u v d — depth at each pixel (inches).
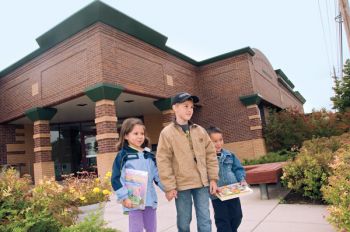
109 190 213.2
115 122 459.2
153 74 557.9
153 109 714.2
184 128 136.6
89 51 467.5
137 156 136.6
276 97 920.3
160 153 132.0
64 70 508.4
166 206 286.5
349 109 706.2
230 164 159.5
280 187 343.0
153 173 139.1
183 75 662.5
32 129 715.4
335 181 160.1
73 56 494.9
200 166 131.4
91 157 747.4
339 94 770.2
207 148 138.7
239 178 156.0
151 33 545.6
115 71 470.9
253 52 700.0
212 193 134.3
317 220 193.5
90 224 147.3
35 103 562.6
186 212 130.3
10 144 667.4
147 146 144.3
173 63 629.9
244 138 668.7
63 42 509.7
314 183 250.5
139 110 714.2
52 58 530.9
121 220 239.1
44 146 550.3
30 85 577.9
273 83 912.9
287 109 744.3
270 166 336.5
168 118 580.1
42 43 532.7
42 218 125.5
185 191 130.6
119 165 133.3
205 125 711.7
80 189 201.9
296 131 652.1
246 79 674.8
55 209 140.3
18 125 689.0
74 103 564.1
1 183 132.6
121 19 482.0
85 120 757.3
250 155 657.0
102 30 461.7
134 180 131.2
